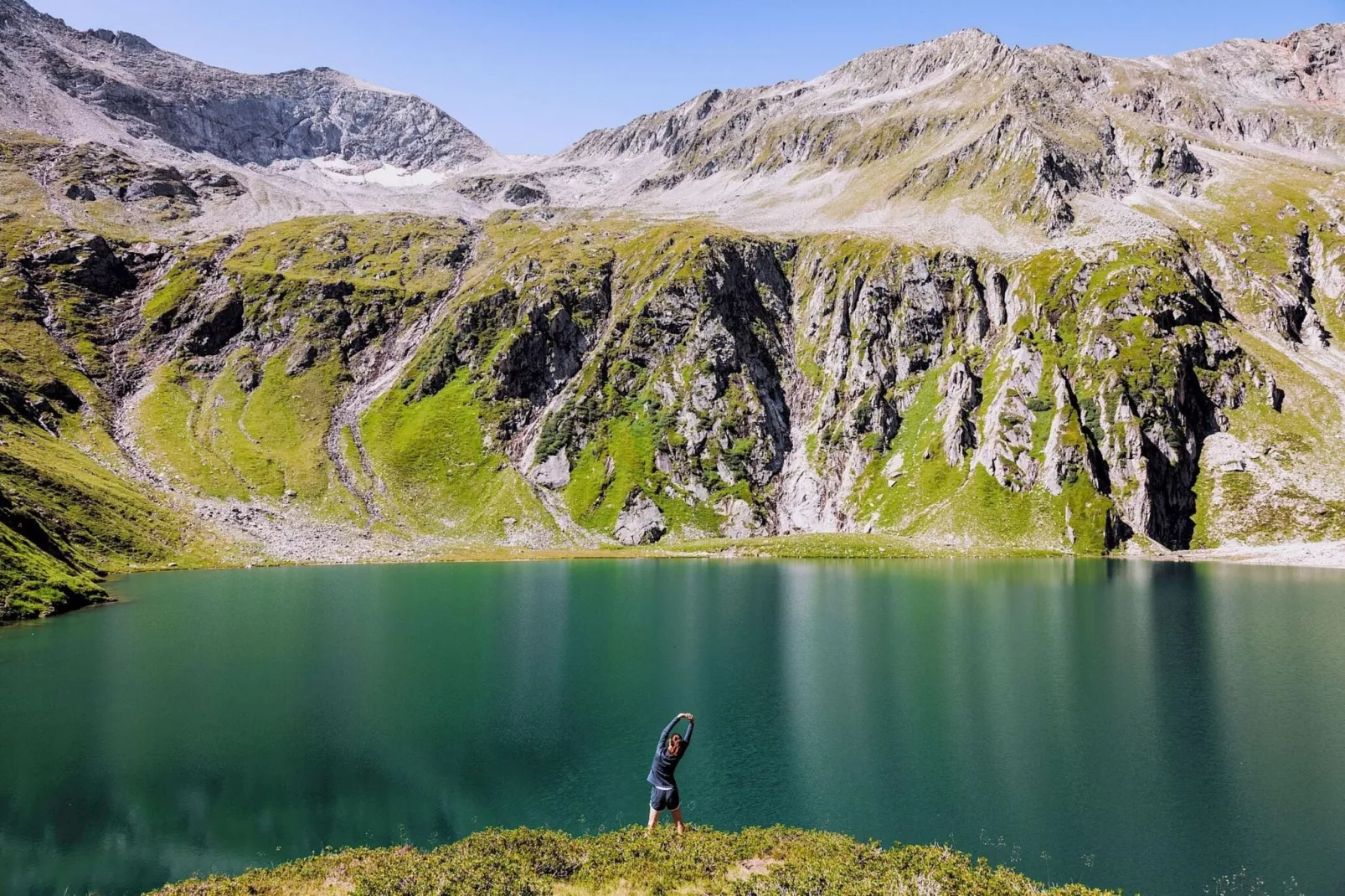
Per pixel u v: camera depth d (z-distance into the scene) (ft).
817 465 655.35
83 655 221.87
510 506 608.60
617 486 627.87
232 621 278.26
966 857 76.33
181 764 140.77
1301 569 437.99
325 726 161.38
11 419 517.96
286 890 73.15
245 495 555.69
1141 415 574.56
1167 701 177.99
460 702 178.70
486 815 121.49
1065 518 531.50
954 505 564.71
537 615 291.79
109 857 107.45
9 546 305.73
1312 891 97.86
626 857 75.97
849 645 239.30
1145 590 353.92
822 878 67.87
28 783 132.16
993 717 167.22
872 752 146.72
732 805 124.67
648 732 158.71
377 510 585.63
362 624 273.54
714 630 264.31
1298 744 149.89
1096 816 119.44
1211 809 121.49
